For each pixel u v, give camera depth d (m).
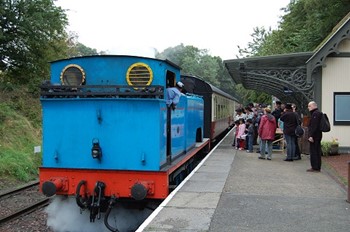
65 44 31.23
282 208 7.23
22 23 24.39
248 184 9.40
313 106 11.33
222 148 18.09
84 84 7.97
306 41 25.45
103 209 7.77
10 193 11.61
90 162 7.50
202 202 7.61
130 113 7.38
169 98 8.23
